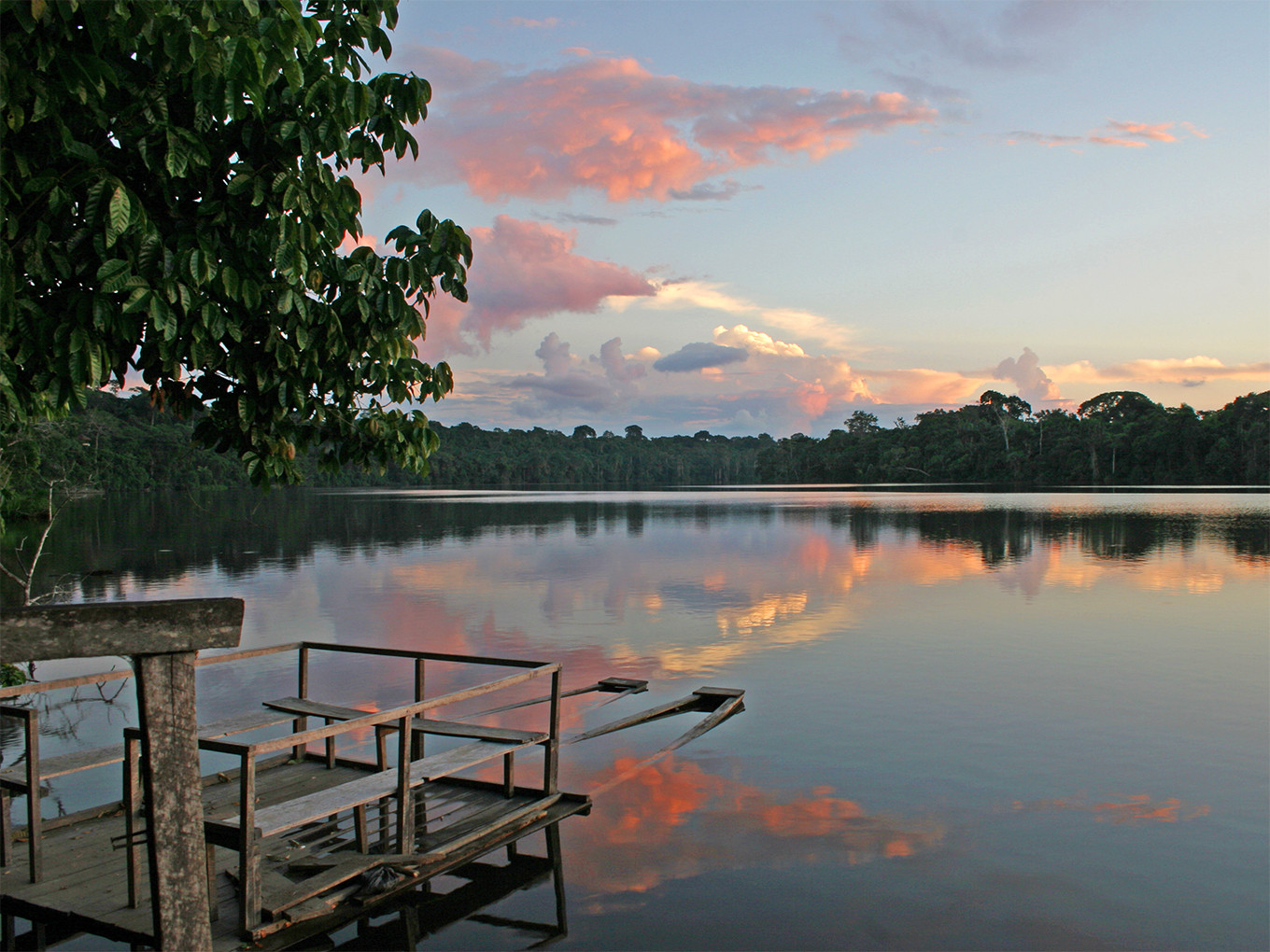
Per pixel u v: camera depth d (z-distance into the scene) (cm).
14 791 607
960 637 1652
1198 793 856
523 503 8769
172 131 466
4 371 453
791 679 1342
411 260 600
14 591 2267
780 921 625
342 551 3419
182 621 341
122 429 10331
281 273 511
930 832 777
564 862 721
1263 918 628
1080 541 3553
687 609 1994
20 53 410
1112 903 648
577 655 1526
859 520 5159
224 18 445
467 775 929
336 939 594
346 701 1231
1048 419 13412
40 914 550
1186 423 11375
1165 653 1485
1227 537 3700
